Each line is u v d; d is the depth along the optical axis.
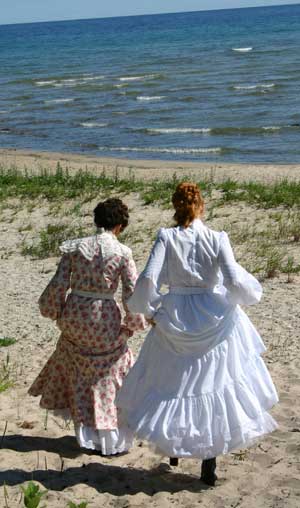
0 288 13.48
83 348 6.84
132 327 6.84
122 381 6.86
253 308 11.81
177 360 6.18
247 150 39.25
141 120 52.31
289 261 14.10
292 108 54.03
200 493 6.29
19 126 52.31
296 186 22.91
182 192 6.42
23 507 5.98
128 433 6.88
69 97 68.44
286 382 8.75
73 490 6.34
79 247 6.85
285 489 6.29
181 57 109.31
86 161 36.00
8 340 10.62
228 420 6.04
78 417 6.77
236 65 90.69
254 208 20.03
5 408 8.25
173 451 6.02
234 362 6.19
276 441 7.25
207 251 6.27
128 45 154.12
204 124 49.00
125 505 6.11
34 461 6.92
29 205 21.08
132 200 21.58
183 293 6.27
